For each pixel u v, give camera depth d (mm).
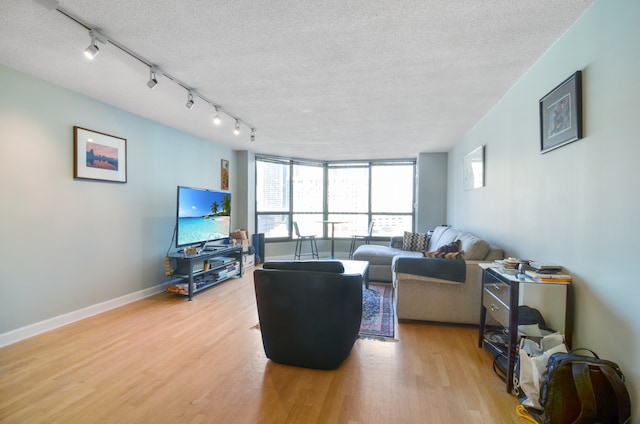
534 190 2387
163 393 1912
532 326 1996
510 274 2098
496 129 3234
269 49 2162
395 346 2592
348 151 6012
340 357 2188
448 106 3334
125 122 3596
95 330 2850
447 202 5914
